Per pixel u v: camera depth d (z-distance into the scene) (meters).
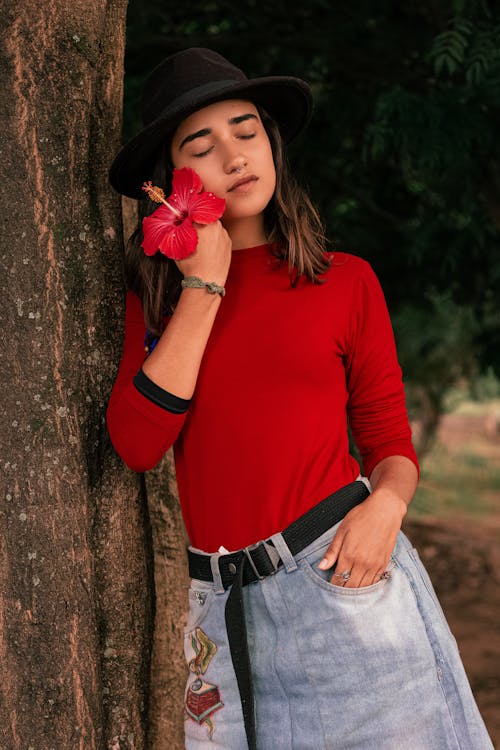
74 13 1.88
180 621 2.60
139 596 2.04
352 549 1.74
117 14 2.03
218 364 1.85
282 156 2.02
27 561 1.84
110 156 2.02
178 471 1.94
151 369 1.74
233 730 1.82
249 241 1.97
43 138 1.86
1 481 1.84
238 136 1.87
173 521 2.64
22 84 1.84
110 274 1.99
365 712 1.74
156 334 1.92
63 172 1.89
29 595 1.84
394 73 4.67
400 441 1.95
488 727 4.85
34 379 1.85
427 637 1.81
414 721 1.76
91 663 1.90
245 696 1.73
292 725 1.77
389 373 1.97
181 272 1.94
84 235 1.93
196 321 1.74
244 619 1.75
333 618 1.75
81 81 1.91
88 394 1.93
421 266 5.87
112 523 1.98
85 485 1.91
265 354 1.85
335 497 1.82
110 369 1.97
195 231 1.75
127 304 2.01
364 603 1.75
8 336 1.84
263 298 1.89
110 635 1.99
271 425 1.83
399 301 6.38
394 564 1.84
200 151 1.86
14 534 1.84
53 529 1.85
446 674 1.81
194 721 1.87
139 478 2.06
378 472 1.91
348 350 1.94
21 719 1.84
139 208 2.61
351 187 5.74
